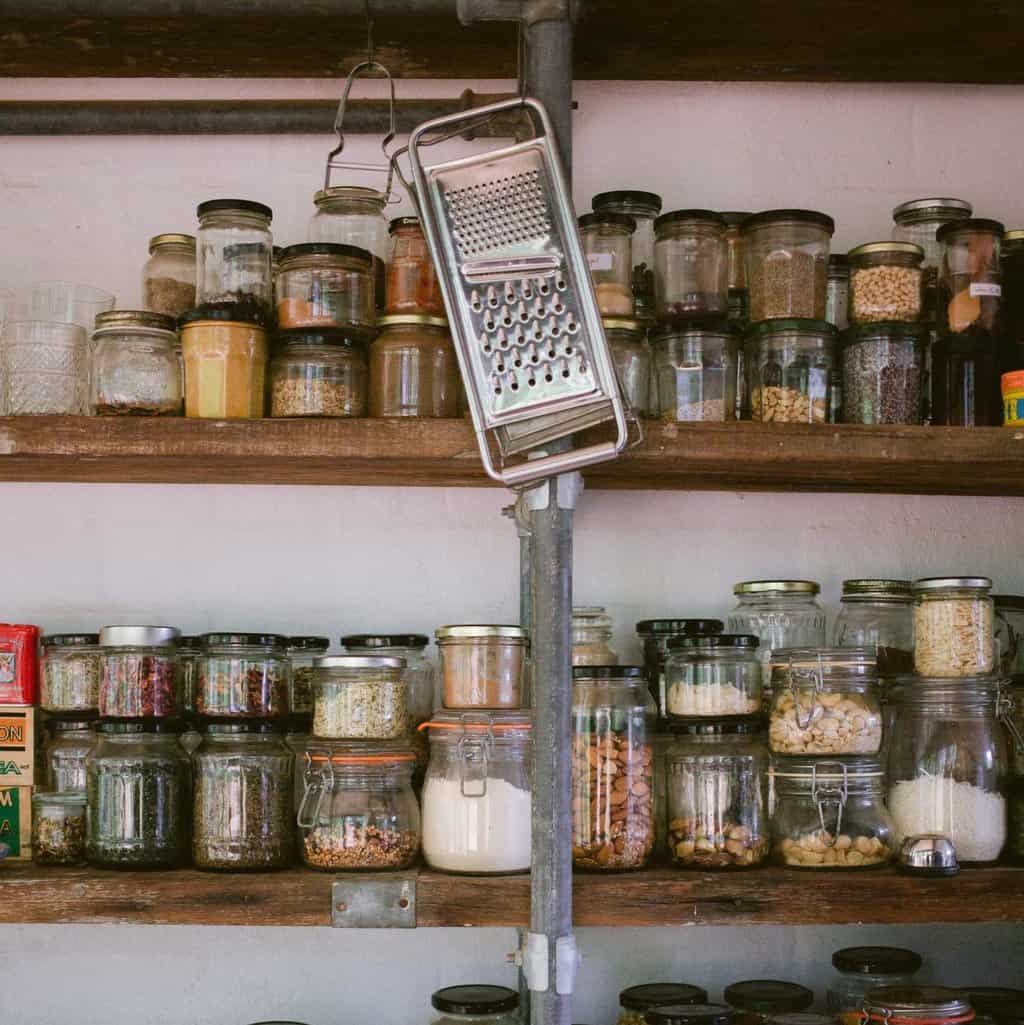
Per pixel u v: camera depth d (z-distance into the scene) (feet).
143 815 5.17
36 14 5.50
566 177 5.12
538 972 4.84
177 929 6.14
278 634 5.88
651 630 5.78
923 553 6.47
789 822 5.33
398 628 6.31
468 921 4.92
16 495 6.32
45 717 5.76
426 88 6.52
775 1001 5.55
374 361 5.40
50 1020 6.09
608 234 5.62
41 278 6.42
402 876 5.01
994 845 5.30
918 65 6.37
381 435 5.07
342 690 5.22
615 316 5.40
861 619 5.97
